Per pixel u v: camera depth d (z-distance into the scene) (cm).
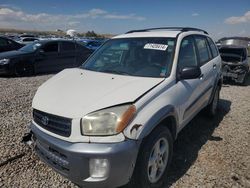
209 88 498
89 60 438
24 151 395
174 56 367
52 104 292
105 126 262
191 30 466
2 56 1063
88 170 260
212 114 565
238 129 519
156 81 327
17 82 949
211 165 373
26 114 566
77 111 270
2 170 346
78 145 261
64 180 329
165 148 323
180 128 376
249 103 733
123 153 258
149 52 386
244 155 406
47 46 1176
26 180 328
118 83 319
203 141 457
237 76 1036
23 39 2786
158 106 298
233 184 328
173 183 329
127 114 267
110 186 266
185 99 370
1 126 489
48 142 281
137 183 292
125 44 419
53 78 378
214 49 570
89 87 313
